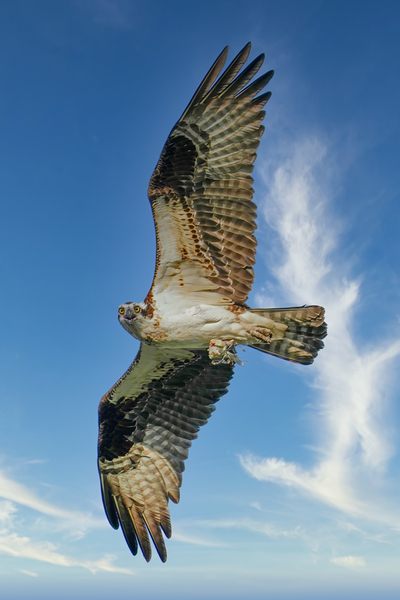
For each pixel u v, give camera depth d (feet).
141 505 32.81
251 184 27.04
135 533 32.22
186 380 33.27
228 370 33.01
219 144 27.30
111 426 33.96
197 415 33.19
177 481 32.78
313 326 27.37
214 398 33.14
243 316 27.81
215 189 27.32
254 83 26.45
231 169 27.20
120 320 28.66
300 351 27.61
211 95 26.71
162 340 28.50
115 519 32.68
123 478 33.45
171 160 27.55
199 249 27.68
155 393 33.63
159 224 27.66
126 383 33.12
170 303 28.32
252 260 27.55
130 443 33.86
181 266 28.02
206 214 27.37
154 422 33.86
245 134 26.99
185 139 27.53
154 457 33.40
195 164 27.45
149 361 32.14
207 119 27.20
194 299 28.45
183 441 33.14
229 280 27.94
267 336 27.78
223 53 26.22
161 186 27.37
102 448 33.86
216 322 27.91
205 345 28.94
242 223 27.27
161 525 32.09
